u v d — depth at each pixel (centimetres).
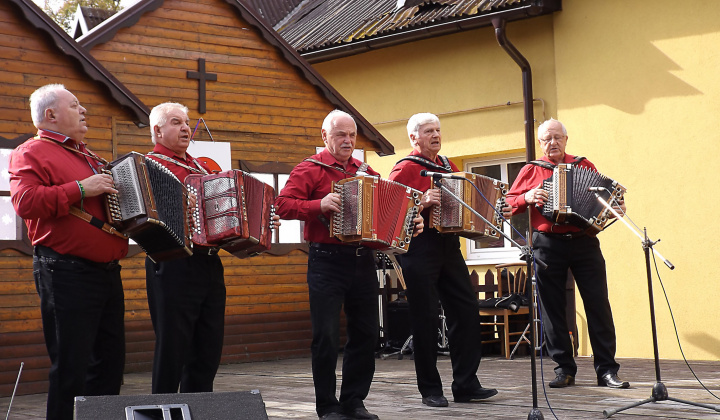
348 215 502
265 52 1025
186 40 970
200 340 486
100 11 1306
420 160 583
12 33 796
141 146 891
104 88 859
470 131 1093
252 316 997
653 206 912
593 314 675
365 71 1196
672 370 784
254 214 470
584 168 659
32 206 407
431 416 547
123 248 441
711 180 876
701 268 879
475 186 547
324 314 517
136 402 357
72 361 426
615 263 934
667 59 907
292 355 1028
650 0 920
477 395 600
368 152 1207
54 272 425
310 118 1054
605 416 525
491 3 1012
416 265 580
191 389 489
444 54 1116
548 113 1019
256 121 1010
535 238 685
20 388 774
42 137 432
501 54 1063
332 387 520
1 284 775
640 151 923
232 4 996
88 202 428
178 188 448
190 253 447
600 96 953
